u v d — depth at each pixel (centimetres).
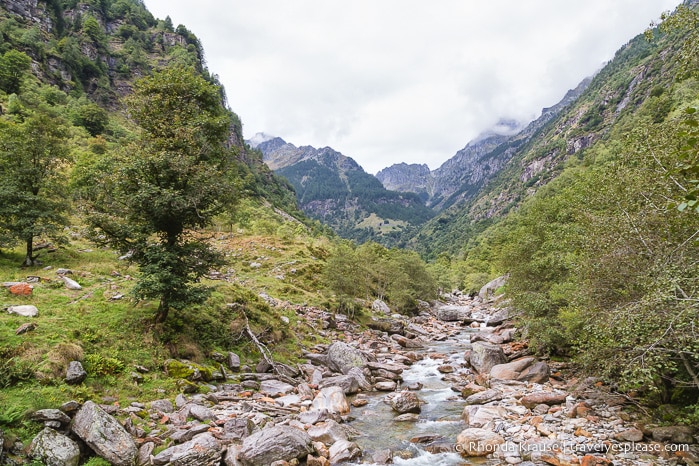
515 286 2912
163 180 1889
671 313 1024
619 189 1529
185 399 1514
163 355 1770
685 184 1131
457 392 2223
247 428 1338
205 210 2033
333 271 4447
